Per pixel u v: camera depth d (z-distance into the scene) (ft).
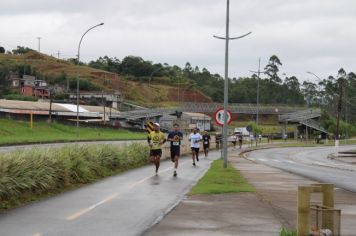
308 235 24.12
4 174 39.27
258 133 314.55
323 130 374.84
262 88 626.64
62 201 41.88
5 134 189.06
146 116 384.27
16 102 290.97
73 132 233.96
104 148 70.74
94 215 35.37
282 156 160.97
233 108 454.81
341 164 126.21
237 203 41.55
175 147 66.74
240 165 94.22
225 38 86.38
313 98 629.10
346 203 44.09
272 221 33.27
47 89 476.54
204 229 30.53
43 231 29.68
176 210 37.70
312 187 24.77
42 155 47.85
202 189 50.42
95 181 58.23
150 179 61.26
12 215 34.96
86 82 566.77
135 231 29.99
